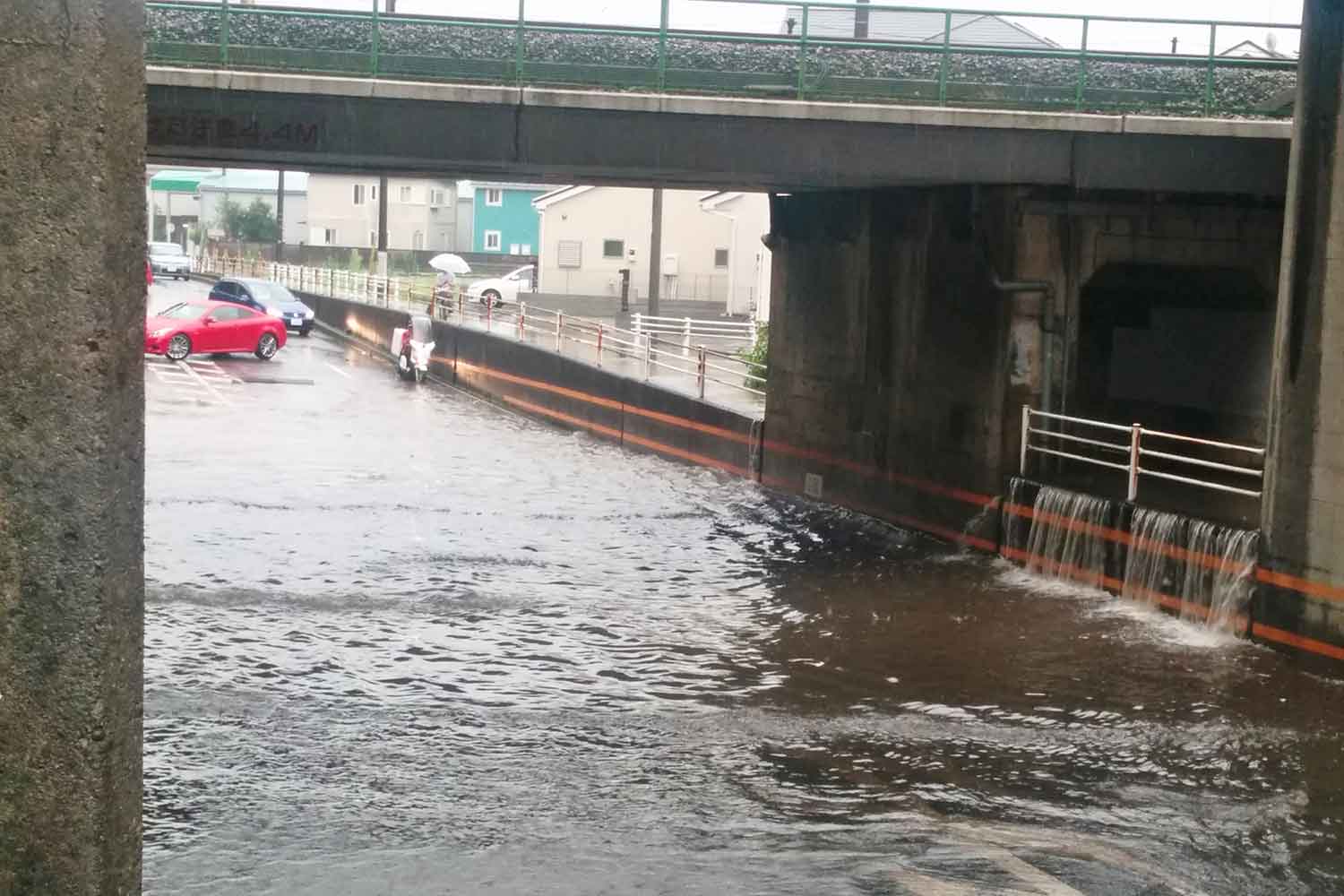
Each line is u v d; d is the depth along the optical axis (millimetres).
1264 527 14266
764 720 11719
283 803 9328
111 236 2734
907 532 20750
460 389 38750
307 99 16562
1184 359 22484
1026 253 18594
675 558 18516
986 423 19031
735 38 17609
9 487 2738
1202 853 9109
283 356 42719
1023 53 17938
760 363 30797
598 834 8969
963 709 12188
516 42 17141
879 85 17875
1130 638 14617
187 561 16781
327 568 16875
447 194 102438
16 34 2633
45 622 2785
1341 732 11781
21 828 2822
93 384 2744
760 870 8398
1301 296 13750
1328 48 13422
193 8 16406
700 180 19719
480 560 17812
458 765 10305
